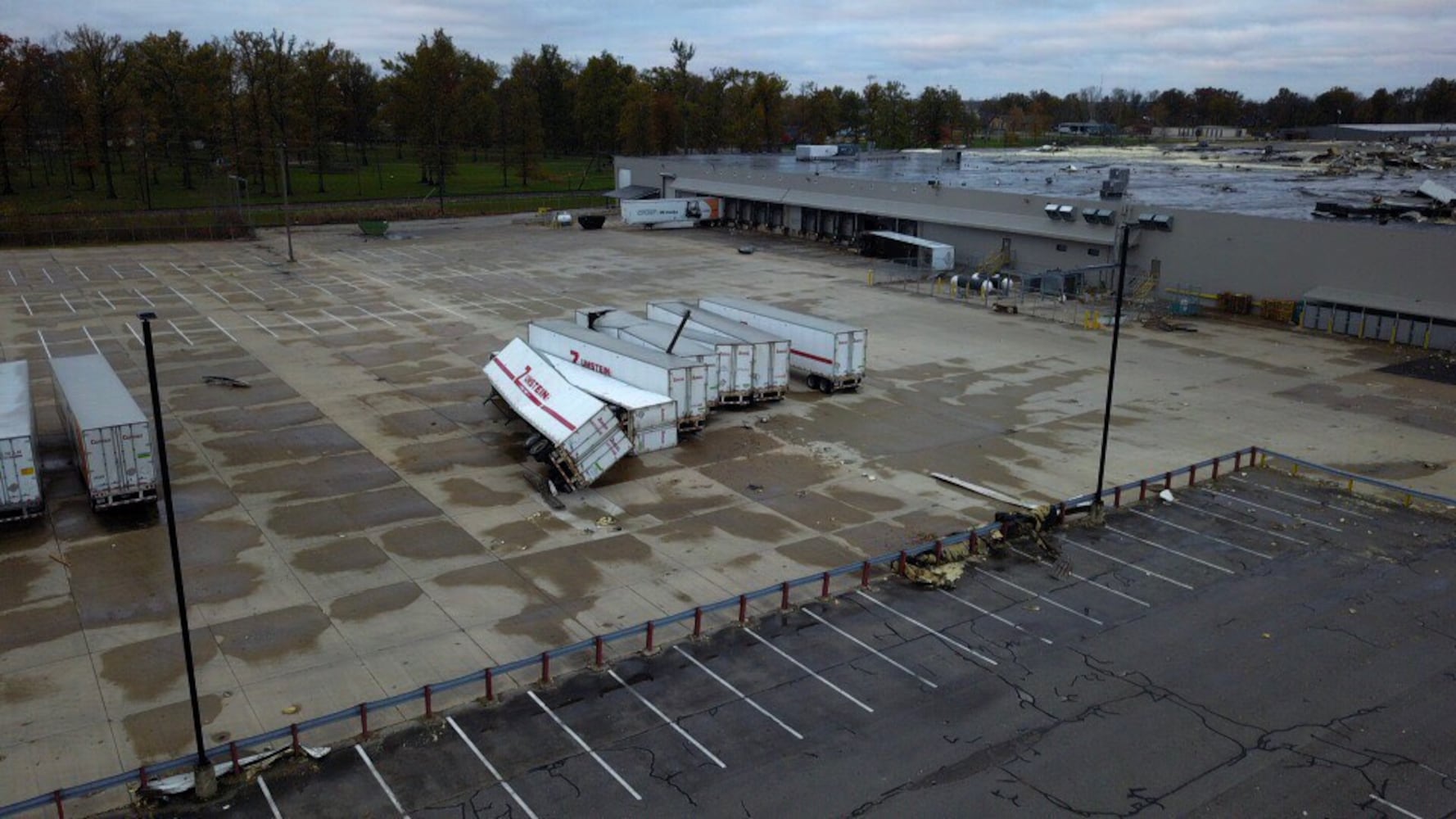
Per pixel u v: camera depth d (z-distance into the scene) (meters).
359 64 184.38
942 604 26.52
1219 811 18.45
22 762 19.66
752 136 184.75
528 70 195.50
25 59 129.12
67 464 35.91
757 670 23.17
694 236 98.81
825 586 26.61
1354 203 69.44
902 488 34.53
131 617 25.45
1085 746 20.38
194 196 127.69
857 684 22.62
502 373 41.16
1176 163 108.00
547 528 31.02
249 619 25.36
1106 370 49.75
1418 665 23.61
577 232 102.50
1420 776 19.50
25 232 89.75
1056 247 72.19
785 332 47.16
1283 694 22.34
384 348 52.88
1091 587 27.55
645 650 23.92
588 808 18.34
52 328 57.50
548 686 22.38
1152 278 66.44
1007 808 18.45
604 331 46.84
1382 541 30.67
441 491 33.91
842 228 92.19
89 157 133.12
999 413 42.97
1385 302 55.72
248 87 142.25
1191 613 26.11
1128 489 33.94
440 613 25.75
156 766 18.56
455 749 20.11
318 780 19.09
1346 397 45.38
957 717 21.34
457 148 181.50
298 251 88.94
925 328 58.62
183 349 52.59
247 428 40.12
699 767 19.59
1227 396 45.53
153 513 31.86
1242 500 33.81
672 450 38.09
